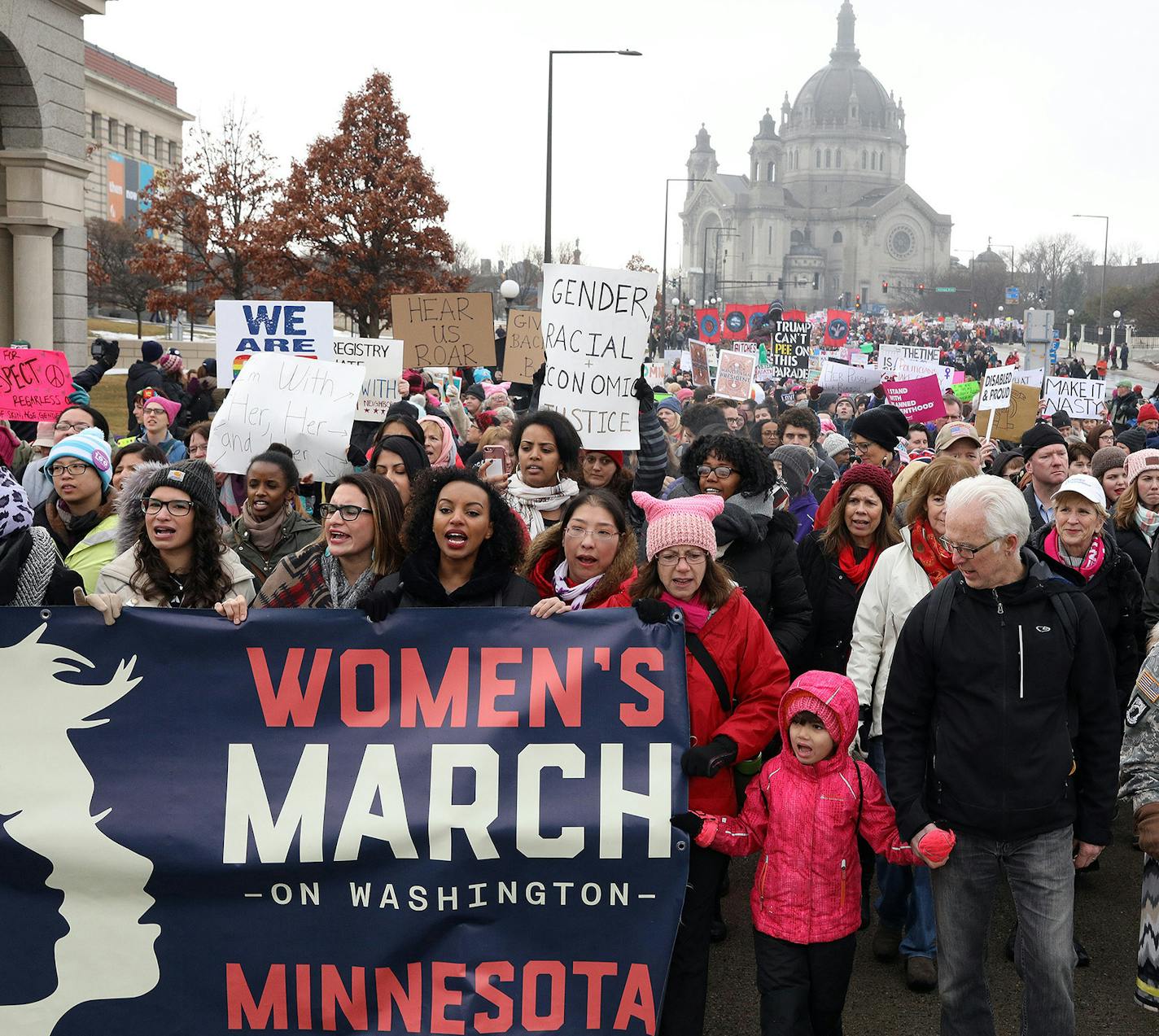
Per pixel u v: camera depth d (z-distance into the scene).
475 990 4.02
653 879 4.04
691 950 4.21
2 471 4.57
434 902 4.04
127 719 4.12
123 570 4.77
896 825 4.10
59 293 24.17
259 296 45.56
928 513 5.26
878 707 5.32
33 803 4.07
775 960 4.18
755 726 4.19
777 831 4.19
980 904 4.06
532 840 4.04
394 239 40.97
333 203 40.44
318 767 4.10
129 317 66.50
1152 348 93.00
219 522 4.88
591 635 4.14
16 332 23.50
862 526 5.74
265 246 40.66
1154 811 4.03
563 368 6.66
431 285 40.72
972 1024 4.12
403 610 4.15
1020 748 3.95
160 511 4.68
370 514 4.91
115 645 4.12
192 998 4.04
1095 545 6.07
